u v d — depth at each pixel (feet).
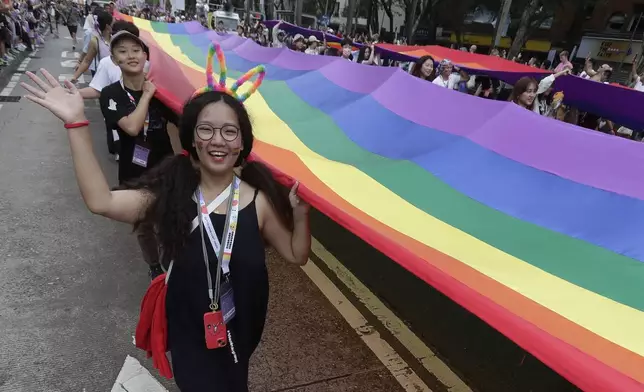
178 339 5.88
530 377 10.10
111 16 19.56
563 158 8.37
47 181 17.85
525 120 9.56
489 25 114.83
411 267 6.01
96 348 9.62
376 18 130.41
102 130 25.14
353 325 11.30
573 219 7.16
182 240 5.42
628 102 25.62
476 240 6.89
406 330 11.31
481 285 5.48
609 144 8.07
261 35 76.89
